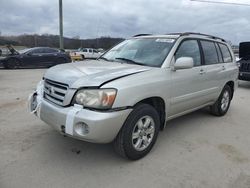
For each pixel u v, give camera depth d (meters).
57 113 3.03
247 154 3.73
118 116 2.95
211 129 4.74
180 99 3.98
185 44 4.18
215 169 3.26
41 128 4.40
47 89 3.41
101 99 2.88
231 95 5.82
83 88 2.95
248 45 9.98
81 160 3.37
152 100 3.62
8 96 6.93
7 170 3.06
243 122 5.24
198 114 5.68
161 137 4.25
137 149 3.35
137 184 2.89
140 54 4.05
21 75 11.87
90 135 2.84
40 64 16.02
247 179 3.06
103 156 3.49
